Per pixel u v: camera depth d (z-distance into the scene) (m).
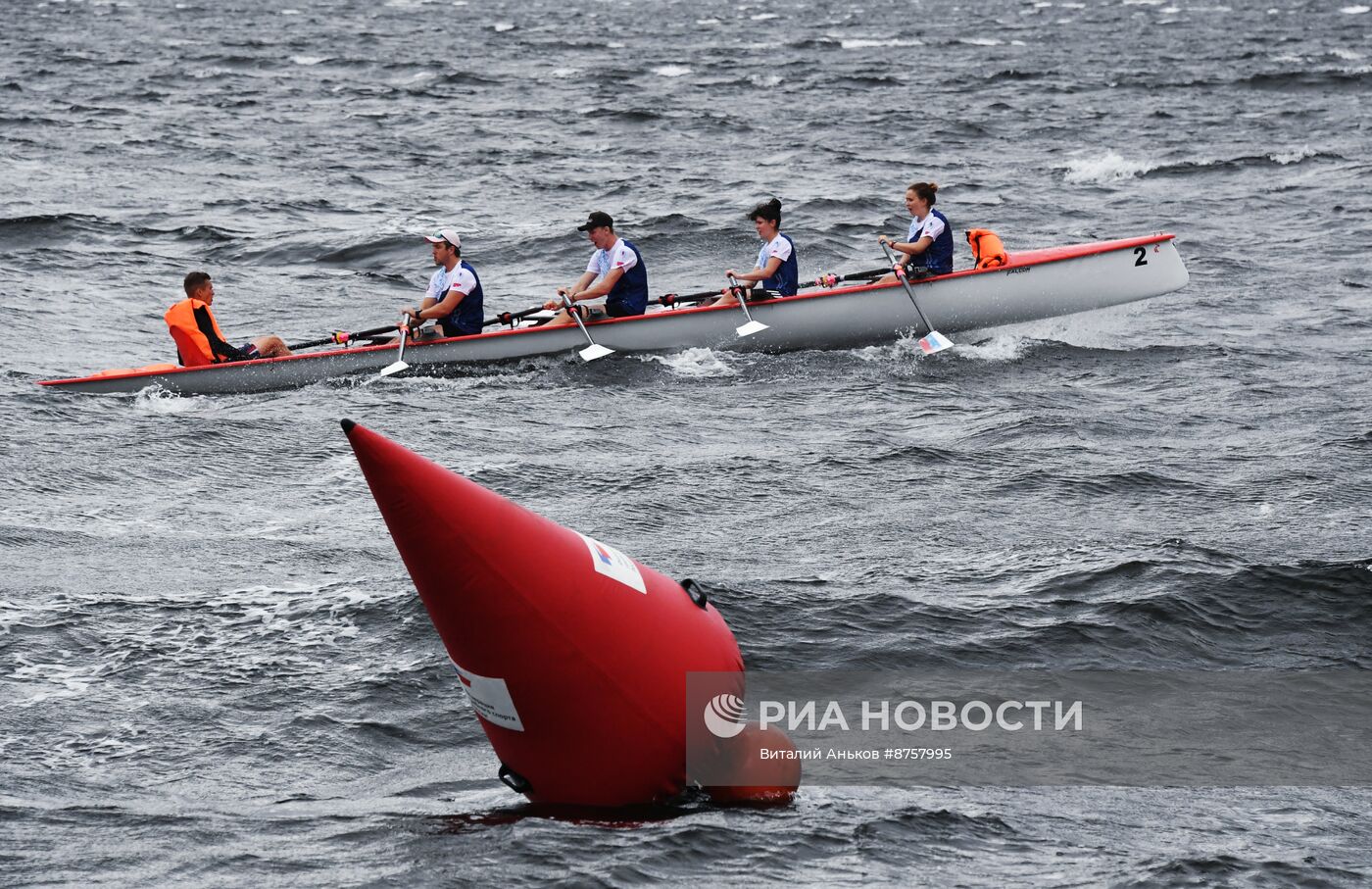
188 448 35.41
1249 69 153.25
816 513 30.27
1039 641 21.95
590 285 46.09
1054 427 37.34
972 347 48.03
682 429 38.09
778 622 22.55
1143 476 32.47
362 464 13.91
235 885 13.73
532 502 31.05
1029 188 86.19
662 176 89.94
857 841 15.01
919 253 47.72
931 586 24.64
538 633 14.39
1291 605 23.39
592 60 169.50
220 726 19.09
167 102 125.25
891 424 38.56
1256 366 45.16
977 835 15.45
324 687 20.31
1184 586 23.89
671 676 15.00
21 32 193.12
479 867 13.95
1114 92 134.75
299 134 107.75
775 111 122.81
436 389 42.84
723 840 14.73
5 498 30.92
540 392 42.41
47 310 54.59
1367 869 14.90
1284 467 33.25
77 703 19.75
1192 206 79.38
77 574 25.53
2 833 15.23
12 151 94.12
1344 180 86.12
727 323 46.34
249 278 62.22
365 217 76.69
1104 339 49.31
